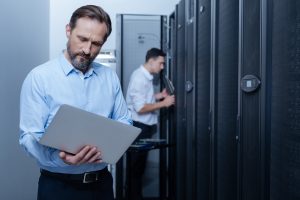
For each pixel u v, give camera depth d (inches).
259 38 46.3
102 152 43.8
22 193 90.1
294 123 37.9
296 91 37.3
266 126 45.9
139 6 130.7
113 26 129.7
